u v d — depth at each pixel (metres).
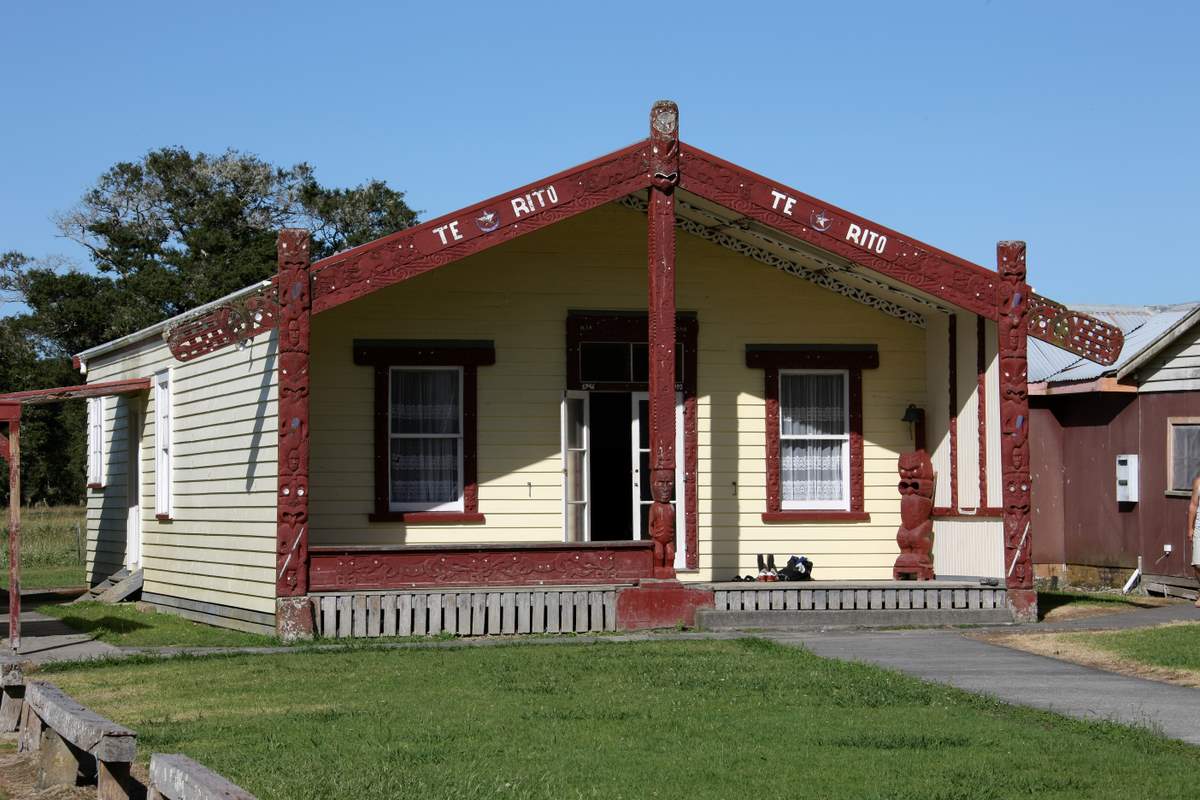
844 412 20.34
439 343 18.94
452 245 16.16
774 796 7.71
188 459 19.09
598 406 20.47
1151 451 20.95
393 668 12.94
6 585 27.73
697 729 9.68
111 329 55.84
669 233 16.70
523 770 8.39
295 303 15.50
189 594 18.92
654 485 16.52
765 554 19.81
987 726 9.75
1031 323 17.42
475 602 15.98
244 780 8.04
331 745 9.21
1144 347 20.78
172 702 11.24
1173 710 10.42
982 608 16.94
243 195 63.31
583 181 16.61
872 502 20.17
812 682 11.73
